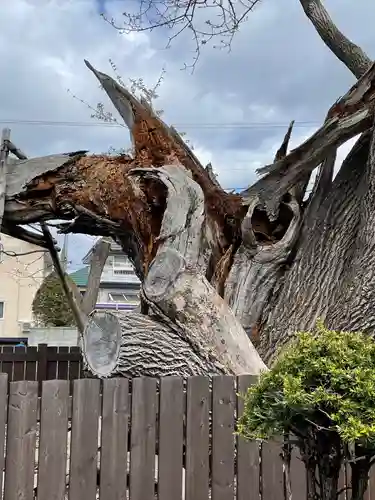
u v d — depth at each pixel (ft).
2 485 10.33
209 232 19.33
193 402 11.29
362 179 19.40
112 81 21.68
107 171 20.57
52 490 10.45
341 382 7.45
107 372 15.62
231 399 11.39
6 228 22.43
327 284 18.85
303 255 19.52
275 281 19.39
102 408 10.89
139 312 17.47
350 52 22.53
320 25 22.93
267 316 19.15
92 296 27.86
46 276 72.90
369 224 17.71
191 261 17.06
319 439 7.67
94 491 10.65
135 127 20.98
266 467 11.30
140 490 10.85
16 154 21.90
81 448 10.69
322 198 20.10
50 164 21.06
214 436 11.23
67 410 10.73
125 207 20.07
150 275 16.87
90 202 20.66
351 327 17.13
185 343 15.85
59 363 30.32
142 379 11.13
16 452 10.43
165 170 18.97
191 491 11.02
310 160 19.51
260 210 20.27
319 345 8.02
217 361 15.40
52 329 57.31
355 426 6.97
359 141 20.24
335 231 19.44
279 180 20.04
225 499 11.09
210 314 16.03
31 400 10.61
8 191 21.07
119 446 10.86
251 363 15.51
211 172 21.72
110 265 89.20
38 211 21.48
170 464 11.02
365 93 18.99
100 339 16.08
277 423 7.78
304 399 7.32
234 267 19.48
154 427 11.07
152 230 19.49
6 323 81.05
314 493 7.75
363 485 7.59
